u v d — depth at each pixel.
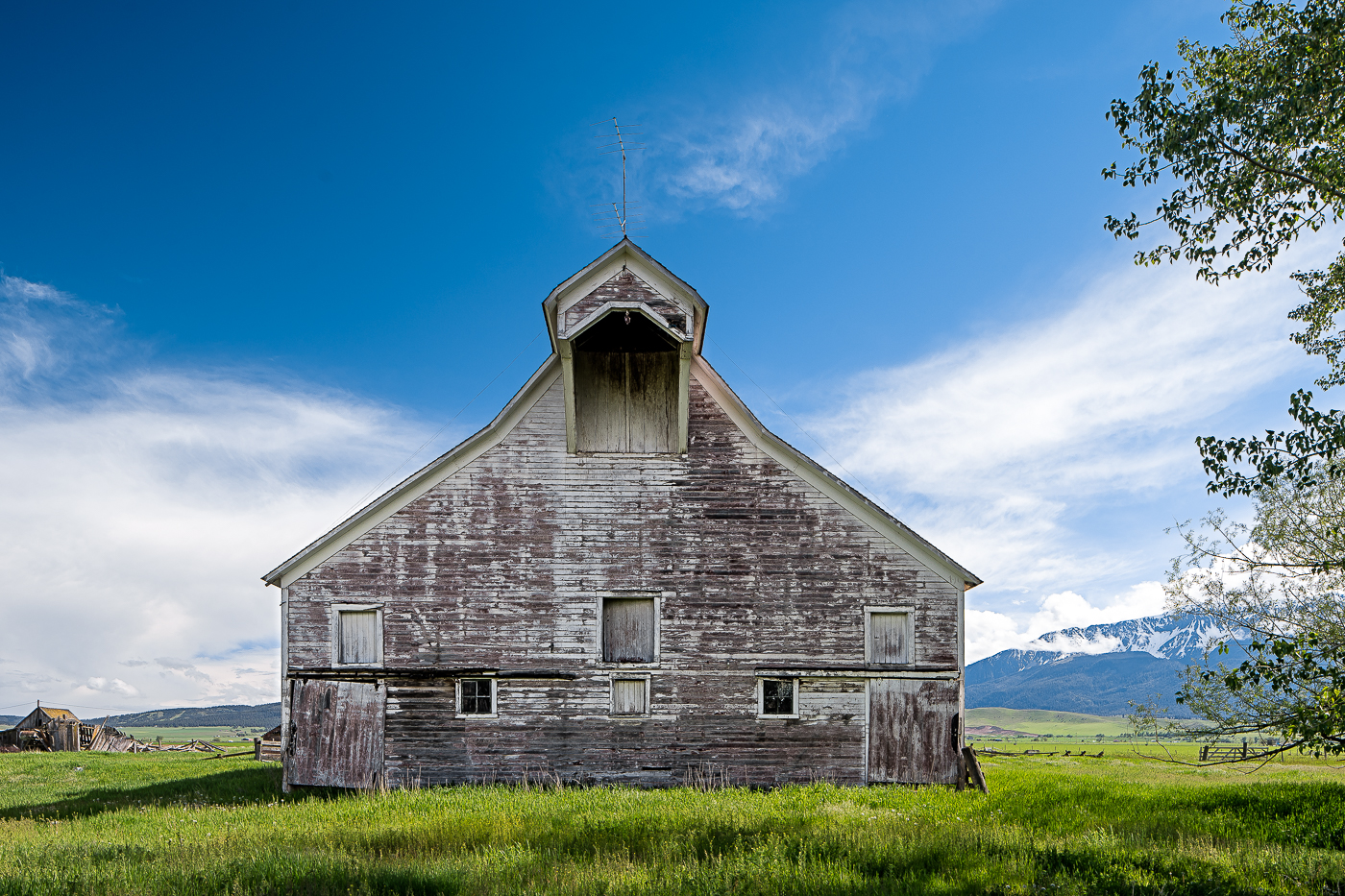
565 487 21.81
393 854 11.73
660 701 21.06
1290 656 12.80
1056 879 10.33
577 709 20.98
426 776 20.66
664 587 21.52
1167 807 17.77
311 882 9.80
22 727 60.28
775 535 21.75
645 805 16.45
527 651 21.16
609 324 21.39
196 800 19.92
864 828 13.39
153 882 9.85
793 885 9.77
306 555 21.19
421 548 21.47
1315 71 14.19
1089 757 48.00
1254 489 13.77
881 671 21.22
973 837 12.70
